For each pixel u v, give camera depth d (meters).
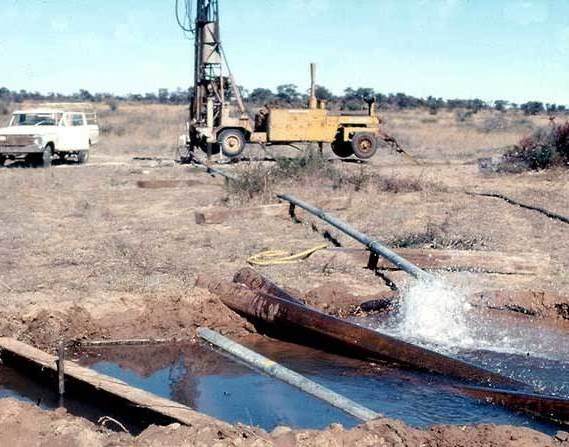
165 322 8.58
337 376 7.32
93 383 6.50
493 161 24.73
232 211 14.26
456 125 57.28
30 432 5.18
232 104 31.19
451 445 5.13
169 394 6.94
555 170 22.75
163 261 10.87
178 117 61.69
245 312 8.80
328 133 27.34
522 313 9.24
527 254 11.00
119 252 11.37
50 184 20.28
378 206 16.06
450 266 10.84
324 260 11.16
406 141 41.66
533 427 6.08
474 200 17.12
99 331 8.38
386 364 7.59
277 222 14.13
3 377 7.26
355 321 8.94
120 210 15.93
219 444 4.87
